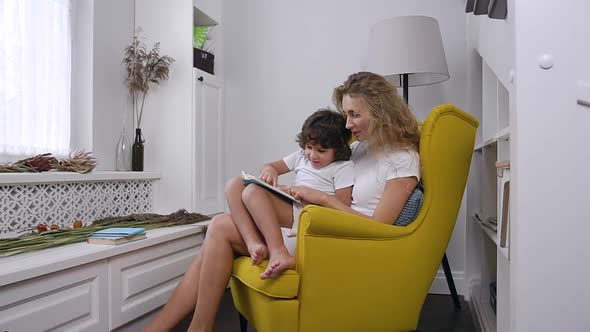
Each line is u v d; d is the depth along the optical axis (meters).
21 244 1.57
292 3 2.84
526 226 1.07
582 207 1.05
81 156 2.16
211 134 2.76
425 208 1.45
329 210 1.25
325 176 1.58
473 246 2.45
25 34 2.06
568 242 1.05
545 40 1.07
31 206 1.86
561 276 1.05
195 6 2.65
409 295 1.41
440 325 2.03
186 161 2.60
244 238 1.40
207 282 1.45
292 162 1.78
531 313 1.06
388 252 1.35
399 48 2.19
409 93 2.64
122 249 1.69
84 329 1.53
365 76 1.55
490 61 1.59
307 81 2.81
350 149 1.63
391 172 1.45
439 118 1.48
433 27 2.23
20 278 1.26
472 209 2.46
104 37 2.51
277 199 1.48
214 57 2.91
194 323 1.44
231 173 2.93
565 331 1.05
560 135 1.06
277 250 1.30
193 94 2.60
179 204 2.61
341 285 1.29
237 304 1.67
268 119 2.88
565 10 1.06
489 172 2.11
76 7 2.42
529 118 1.07
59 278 1.42
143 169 2.59
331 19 2.78
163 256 2.01
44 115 2.16
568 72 1.06
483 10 1.51
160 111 2.65
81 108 2.43
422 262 1.43
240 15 2.93
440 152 1.47
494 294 2.02
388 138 1.49
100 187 2.22
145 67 2.57
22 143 2.04
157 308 2.02
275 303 1.25
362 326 1.34
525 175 1.07
